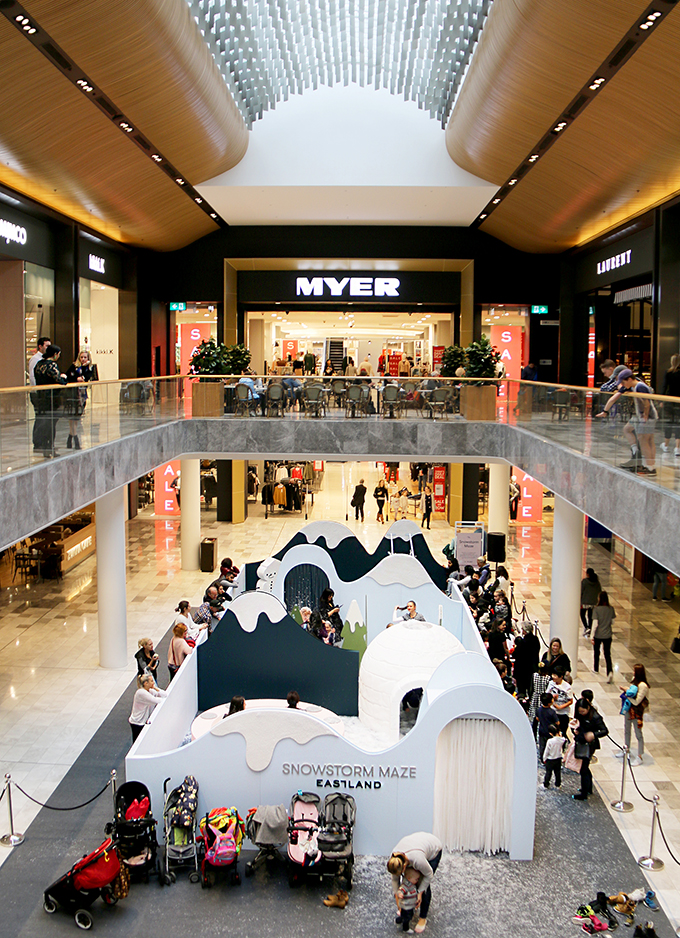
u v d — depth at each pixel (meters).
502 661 11.42
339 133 19.27
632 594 18.86
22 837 8.84
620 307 20.88
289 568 15.00
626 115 12.80
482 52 13.57
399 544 16.31
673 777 10.35
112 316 24.27
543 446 13.38
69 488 10.16
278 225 24.47
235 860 8.01
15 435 8.66
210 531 25.02
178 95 14.02
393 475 32.16
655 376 16.30
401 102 19.16
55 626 16.19
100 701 12.58
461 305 25.58
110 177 16.70
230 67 15.50
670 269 16.05
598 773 10.49
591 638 15.63
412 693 12.13
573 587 13.88
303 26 15.04
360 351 39.59
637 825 9.30
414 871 7.25
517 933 7.45
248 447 17.84
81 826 9.09
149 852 8.17
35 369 11.16
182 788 8.43
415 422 17.64
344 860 7.97
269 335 33.22
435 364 26.09
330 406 17.69
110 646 13.93
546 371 24.91
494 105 14.65
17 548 19.61
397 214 22.73
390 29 14.80
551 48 11.62
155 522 26.97
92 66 11.78
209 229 24.16
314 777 8.64
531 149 15.93
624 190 15.92
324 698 11.80
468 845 8.72
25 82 11.62
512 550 22.84
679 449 7.57
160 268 24.77
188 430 17.78
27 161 14.34
